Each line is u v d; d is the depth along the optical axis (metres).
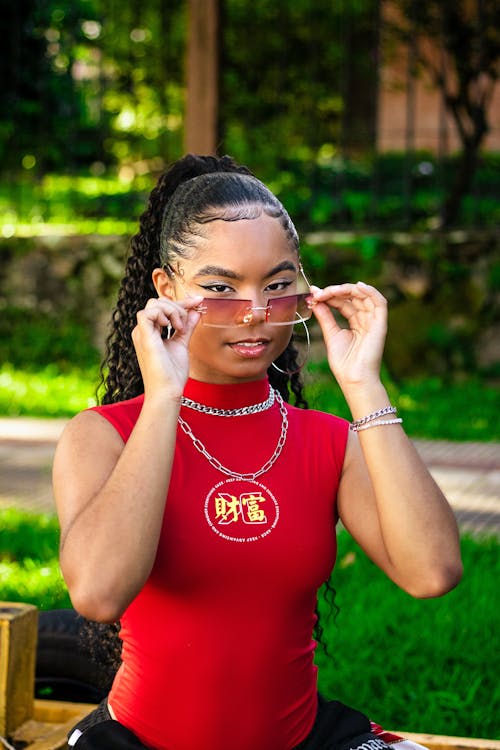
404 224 11.23
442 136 11.26
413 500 2.29
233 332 2.29
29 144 13.26
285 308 2.31
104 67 13.84
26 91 13.41
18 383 10.55
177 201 2.37
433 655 4.61
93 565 2.09
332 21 13.52
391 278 10.95
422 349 10.88
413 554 2.28
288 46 13.80
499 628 4.84
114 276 11.44
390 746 2.36
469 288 10.85
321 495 2.36
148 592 2.26
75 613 3.78
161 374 2.21
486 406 9.76
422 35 12.15
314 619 2.39
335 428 2.43
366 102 16.95
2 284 11.65
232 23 13.66
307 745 2.32
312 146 11.40
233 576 2.24
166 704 2.26
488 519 6.57
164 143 12.39
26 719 3.28
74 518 2.23
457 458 8.06
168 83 13.26
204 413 2.36
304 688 2.34
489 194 13.74
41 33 13.14
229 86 13.66
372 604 5.13
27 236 11.60
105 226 12.13
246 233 2.29
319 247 11.03
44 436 8.68
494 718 4.13
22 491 7.14
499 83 16.23
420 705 4.24
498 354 10.82
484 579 5.36
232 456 2.33
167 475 2.16
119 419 2.36
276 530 2.28
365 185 14.30
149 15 13.41
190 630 2.24
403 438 2.34
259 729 2.27
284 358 2.83
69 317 11.54
